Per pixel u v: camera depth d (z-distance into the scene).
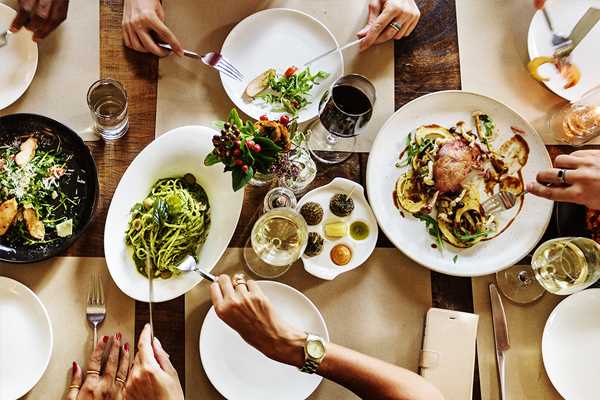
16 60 1.41
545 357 1.40
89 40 1.45
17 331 1.31
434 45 1.54
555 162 1.41
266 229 1.35
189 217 1.34
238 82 1.45
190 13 1.50
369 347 1.40
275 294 1.36
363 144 1.48
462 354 1.38
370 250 1.41
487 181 1.47
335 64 1.48
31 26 1.36
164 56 1.45
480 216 1.44
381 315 1.42
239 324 1.26
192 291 1.38
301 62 1.49
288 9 1.48
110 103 1.40
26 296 1.31
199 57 1.44
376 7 1.51
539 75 1.53
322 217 1.42
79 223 1.36
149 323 1.36
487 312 1.44
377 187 1.44
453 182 1.41
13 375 1.29
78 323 1.35
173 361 1.36
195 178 1.40
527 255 1.48
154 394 1.25
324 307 1.41
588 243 1.38
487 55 1.55
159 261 1.33
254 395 1.33
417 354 1.41
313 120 1.48
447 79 1.53
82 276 1.36
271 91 1.45
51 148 1.38
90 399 1.29
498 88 1.54
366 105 1.33
